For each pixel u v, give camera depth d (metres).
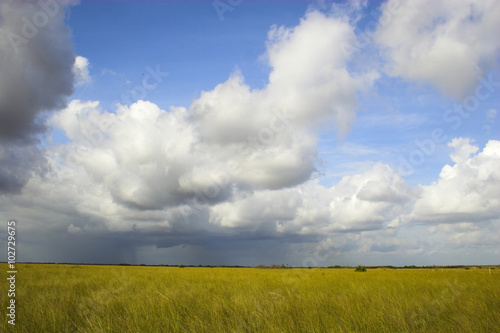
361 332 7.03
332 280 20.44
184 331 7.24
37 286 14.67
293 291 13.35
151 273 30.41
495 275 24.66
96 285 15.90
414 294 12.48
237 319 8.06
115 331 7.24
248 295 11.92
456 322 7.80
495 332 6.96
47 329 7.37
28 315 8.27
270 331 7.25
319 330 7.23
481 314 8.32
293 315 8.61
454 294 11.70
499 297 10.59
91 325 7.34
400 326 7.41
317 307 9.42
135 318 7.91
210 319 8.34
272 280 19.83
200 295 12.03
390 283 17.75
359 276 26.19
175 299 10.56
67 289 13.90
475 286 14.70
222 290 14.09
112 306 9.61
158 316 8.41
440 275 26.22
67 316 8.21
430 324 7.69
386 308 9.09
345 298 10.82
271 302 10.30
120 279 18.66
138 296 11.48
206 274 29.58
